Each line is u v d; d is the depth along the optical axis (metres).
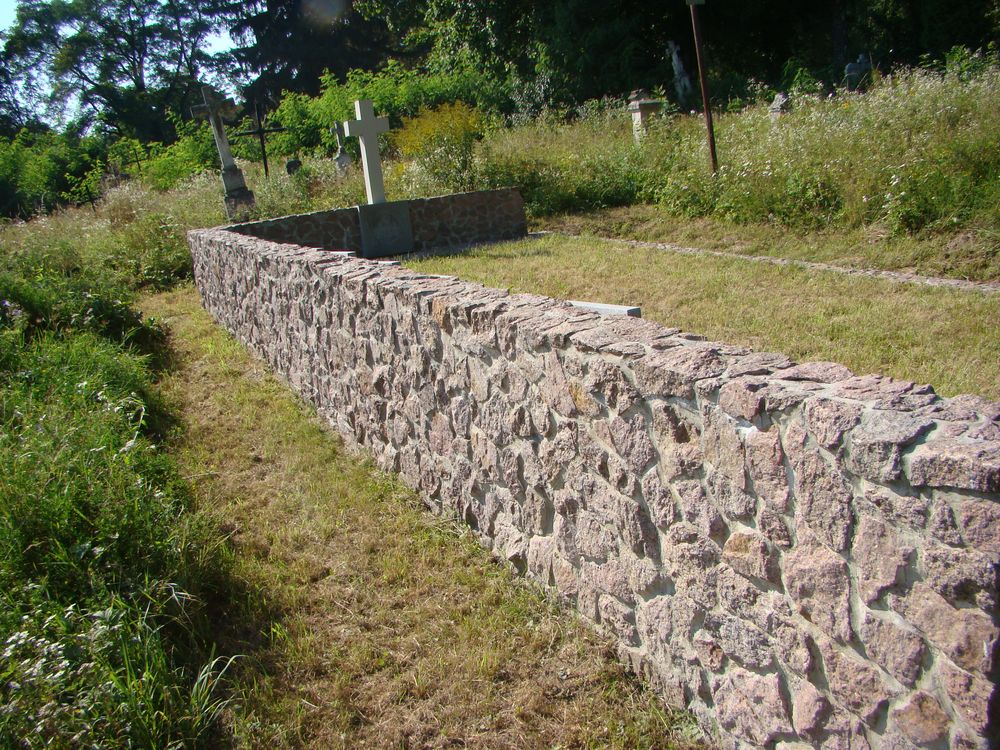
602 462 2.79
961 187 8.05
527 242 11.59
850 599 1.90
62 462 3.96
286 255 6.08
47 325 7.56
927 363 5.01
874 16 26.33
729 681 2.37
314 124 24.03
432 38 34.97
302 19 41.81
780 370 2.26
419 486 4.41
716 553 2.34
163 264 11.96
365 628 3.30
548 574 3.29
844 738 1.99
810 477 1.95
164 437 5.58
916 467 1.68
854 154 9.62
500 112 25.23
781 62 27.55
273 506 4.43
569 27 23.84
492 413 3.50
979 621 1.61
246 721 2.77
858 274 7.50
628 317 3.04
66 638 2.81
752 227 10.00
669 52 23.64
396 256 11.80
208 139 22.22
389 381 4.55
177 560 3.51
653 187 12.79
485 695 2.83
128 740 2.49
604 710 2.71
